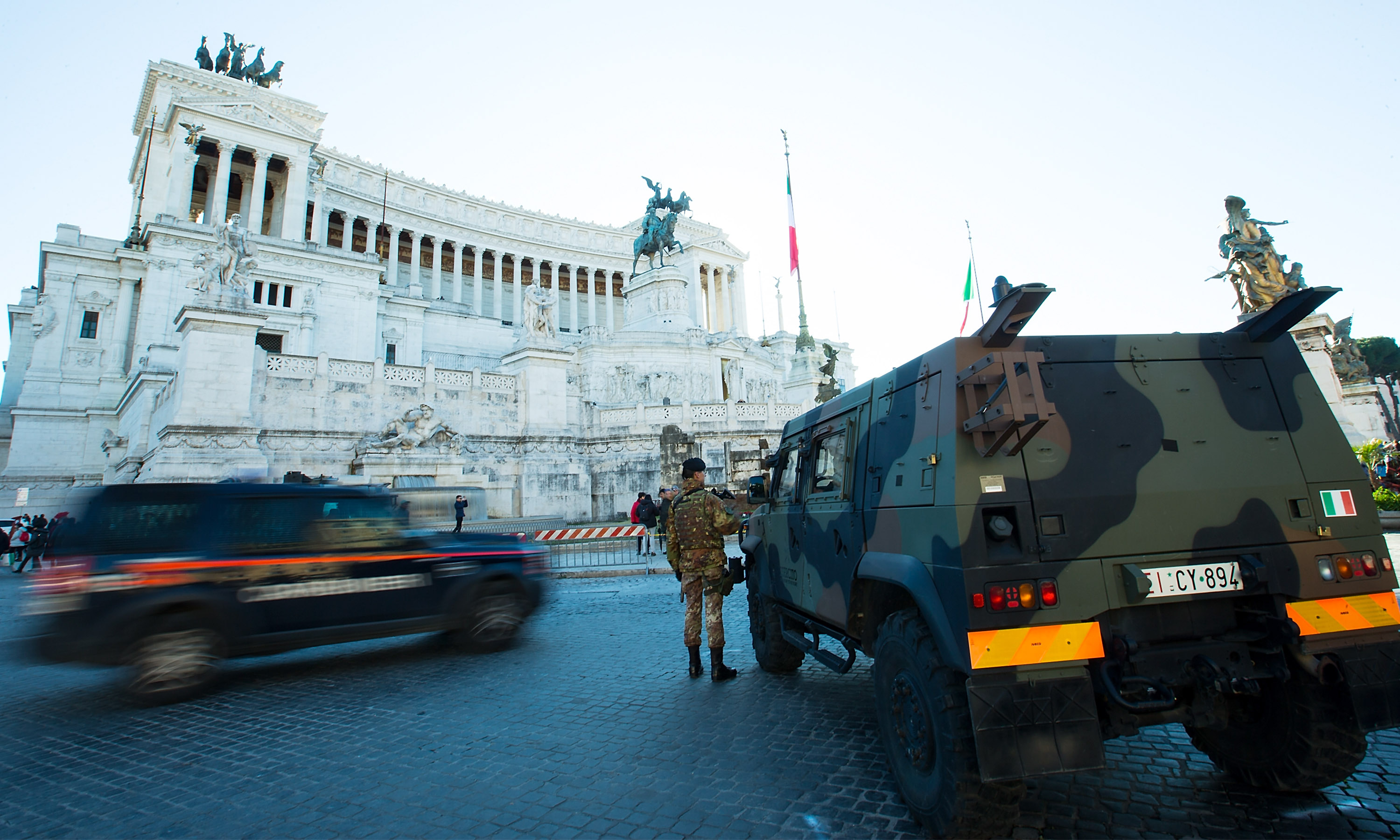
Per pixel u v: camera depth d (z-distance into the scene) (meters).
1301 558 3.75
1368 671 3.61
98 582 6.63
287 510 7.89
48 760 5.34
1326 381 28.39
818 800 4.20
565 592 14.28
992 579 3.42
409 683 7.44
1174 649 3.62
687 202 59.06
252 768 5.08
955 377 3.83
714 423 32.62
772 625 7.05
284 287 50.38
